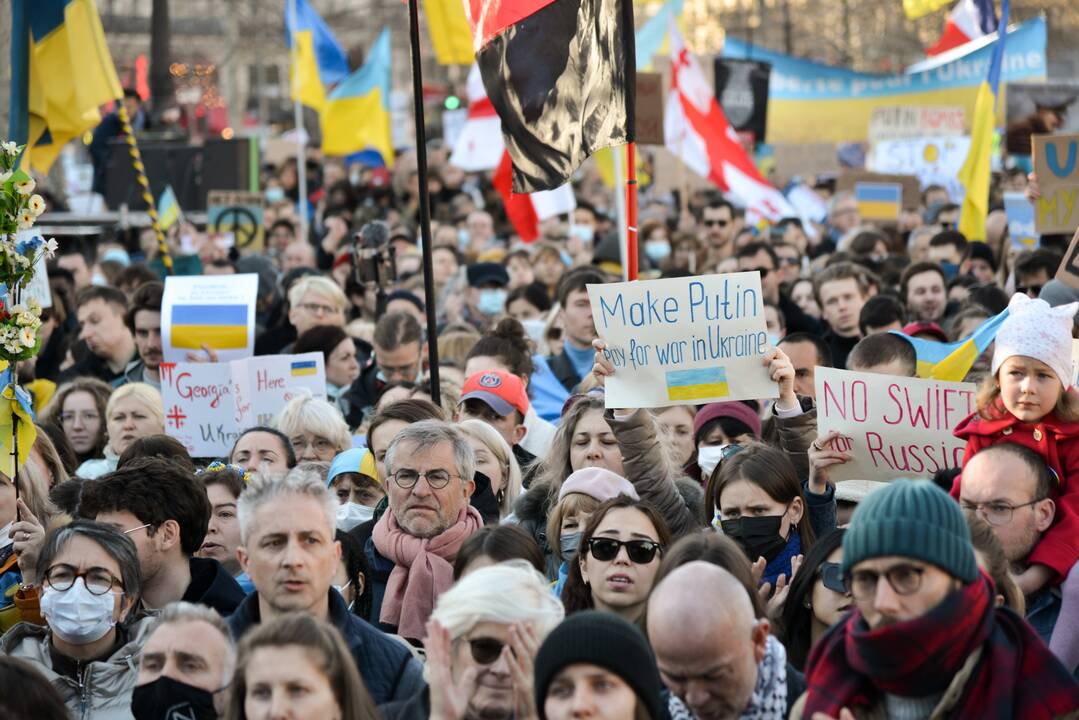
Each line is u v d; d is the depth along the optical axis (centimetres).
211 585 1645
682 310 1748
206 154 5078
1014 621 1080
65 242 4838
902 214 4944
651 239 4659
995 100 3606
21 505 1805
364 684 1275
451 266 4066
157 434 2120
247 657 1153
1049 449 1498
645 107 3691
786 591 1467
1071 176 2698
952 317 2928
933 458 1725
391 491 1698
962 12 5516
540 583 1273
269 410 2430
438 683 1198
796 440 1755
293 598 1391
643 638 1097
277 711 1128
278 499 1408
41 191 6259
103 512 1614
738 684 1105
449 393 2341
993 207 5000
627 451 1742
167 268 3169
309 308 2858
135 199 5088
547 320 2980
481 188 6656
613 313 1758
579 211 5109
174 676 1309
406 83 14038
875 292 2883
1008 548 1450
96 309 2855
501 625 1227
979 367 2200
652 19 5759
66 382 2595
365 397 2697
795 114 5772
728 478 1614
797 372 2272
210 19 13112
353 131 5712
